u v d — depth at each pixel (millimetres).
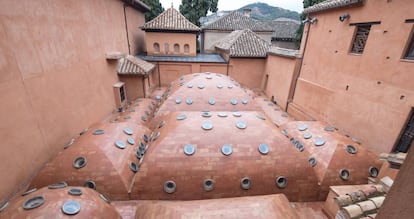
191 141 6547
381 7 7664
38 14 6422
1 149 5258
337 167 6762
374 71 8039
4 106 5316
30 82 6137
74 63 8398
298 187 6539
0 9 5164
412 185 1547
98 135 7066
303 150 7586
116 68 13000
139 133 8117
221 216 4113
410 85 6738
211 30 24469
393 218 1709
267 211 4328
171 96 10258
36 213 4176
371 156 7117
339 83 9992
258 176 6316
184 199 6133
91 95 9797
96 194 5176
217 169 6207
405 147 7102
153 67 15609
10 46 5465
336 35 10141
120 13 14266
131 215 5672
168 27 17703
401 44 7008
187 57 18938
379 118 7883
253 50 17922
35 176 6039
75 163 6098
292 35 27562
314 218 6125
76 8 8562
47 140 6891
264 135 6984
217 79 11492
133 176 6410
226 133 6840
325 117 11008
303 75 13125
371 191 5238
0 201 5234
